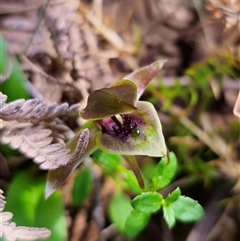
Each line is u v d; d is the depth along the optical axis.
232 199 0.18
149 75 0.15
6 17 0.18
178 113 0.19
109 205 0.17
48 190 0.14
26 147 0.14
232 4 0.18
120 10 0.20
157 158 0.18
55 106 0.14
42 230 0.13
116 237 0.17
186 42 0.20
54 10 0.19
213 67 0.19
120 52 0.19
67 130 0.15
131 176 0.15
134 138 0.14
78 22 0.19
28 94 0.16
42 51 0.18
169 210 0.14
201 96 0.19
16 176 0.16
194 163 0.18
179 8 0.20
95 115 0.13
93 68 0.19
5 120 0.14
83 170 0.16
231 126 0.19
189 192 0.18
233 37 0.19
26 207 0.15
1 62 0.16
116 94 0.13
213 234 0.18
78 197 0.16
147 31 0.20
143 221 0.15
